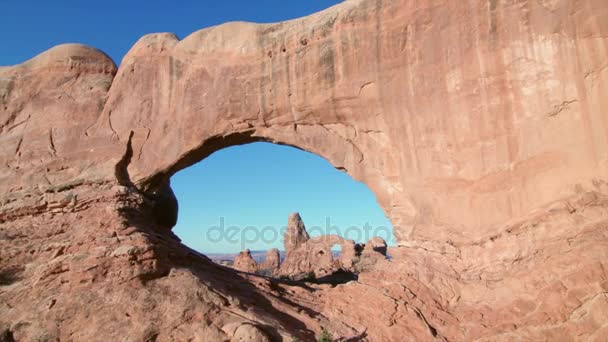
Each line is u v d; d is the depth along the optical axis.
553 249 15.64
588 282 14.38
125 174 24.52
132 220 21.42
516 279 16.06
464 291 17.02
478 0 17.84
